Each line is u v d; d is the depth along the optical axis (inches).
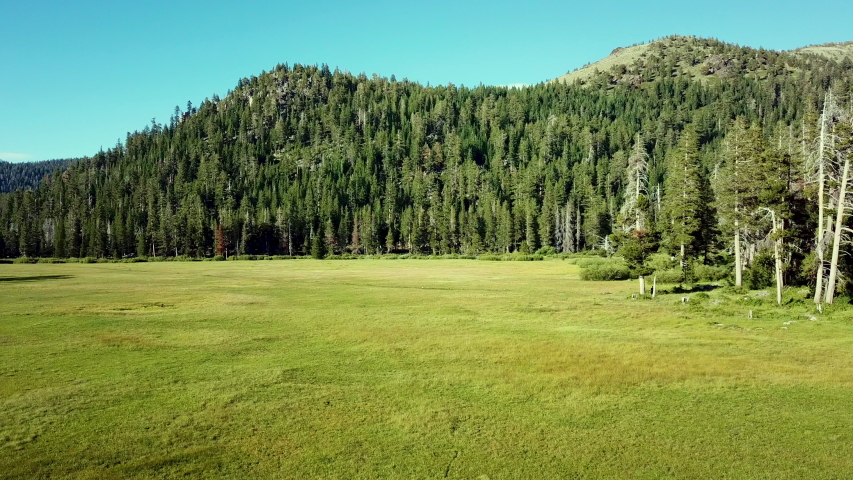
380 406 643.5
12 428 565.0
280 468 478.0
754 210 1815.9
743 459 489.1
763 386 714.2
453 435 554.3
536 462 489.1
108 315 1391.5
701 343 1001.5
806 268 1535.4
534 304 1636.3
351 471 472.7
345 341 1039.6
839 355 887.1
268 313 1435.8
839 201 1396.4
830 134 1428.4
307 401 660.7
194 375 778.8
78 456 497.4
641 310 1481.3
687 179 2185.0
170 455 501.4
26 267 4141.2
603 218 5029.5
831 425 570.3
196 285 2369.6
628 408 634.8
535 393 695.7
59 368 816.3
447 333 1125.7
